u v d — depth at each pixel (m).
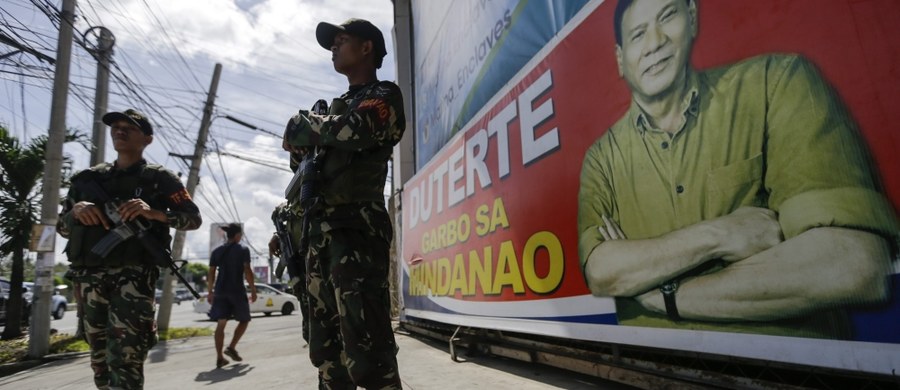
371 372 1.58
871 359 1.50
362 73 1.88
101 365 2.76
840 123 1.58
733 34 1.96
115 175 2.82
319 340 1.77
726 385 2.21
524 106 3.45
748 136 1.89
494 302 3.78
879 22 1.49
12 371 6.29
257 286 18.84
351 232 1.65
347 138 1.58
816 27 1.66
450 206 4.76
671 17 2.27
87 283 2.62
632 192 2.46
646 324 2.36
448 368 3.81
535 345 3.54
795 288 1.72
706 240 2.05
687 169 2.16
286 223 2.27
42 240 7.10
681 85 2.20
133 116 2.90
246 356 5.57
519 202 3.47
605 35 2.69
